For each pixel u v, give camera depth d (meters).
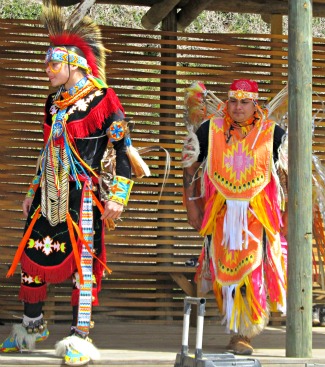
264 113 5.84
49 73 5.24
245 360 4.49
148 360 5.19
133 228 7.28
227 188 5.69
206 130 5.86
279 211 5.72
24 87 7.20
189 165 5.81
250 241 5.62
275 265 5.65
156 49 7.36
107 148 5.70
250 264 5.58
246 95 5.66
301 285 5.34
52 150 5.25
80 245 5.20
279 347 6.14
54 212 5.19
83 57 5.32
